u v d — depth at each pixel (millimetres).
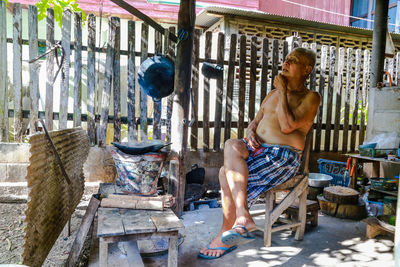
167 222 2098
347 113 5809
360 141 6035
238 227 2275
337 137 5785
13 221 3619
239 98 5008
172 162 3678
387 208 3697
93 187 4340
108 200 2365
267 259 2746
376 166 5242
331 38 7367
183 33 3566
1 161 4180
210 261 2682
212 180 4984
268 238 2982
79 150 2834
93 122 4418
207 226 3457
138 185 2576
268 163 2781
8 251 2961
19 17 4148
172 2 7180
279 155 2775
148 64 3670
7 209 3938
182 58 3609
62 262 2830
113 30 4340
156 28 3639
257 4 8438
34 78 4242
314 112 2844
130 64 4449
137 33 7461
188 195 4262
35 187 1800
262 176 2805
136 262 2324
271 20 6781
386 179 4375
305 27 7094
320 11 9969
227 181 2785
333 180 5039
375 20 5379
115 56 4383
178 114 3654
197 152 4855
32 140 1764
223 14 6410
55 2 4250
